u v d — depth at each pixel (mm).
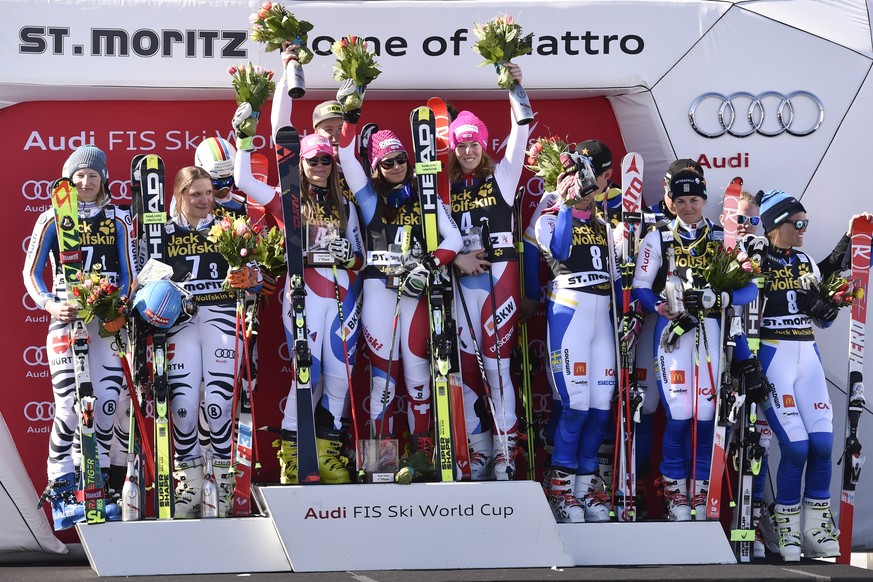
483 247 20219
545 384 22734
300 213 18953
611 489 21281
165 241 19938
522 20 22219
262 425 22344
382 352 20031
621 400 19953
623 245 20188
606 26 22281
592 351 20281
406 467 18812
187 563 18391
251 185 19422
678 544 19344
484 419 20953
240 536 18484
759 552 20375
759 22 22484
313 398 20516
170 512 18734
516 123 19984
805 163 22547
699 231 20766
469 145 20047
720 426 19688
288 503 18203
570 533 19172
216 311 19859
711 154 22484
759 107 22469
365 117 22781
